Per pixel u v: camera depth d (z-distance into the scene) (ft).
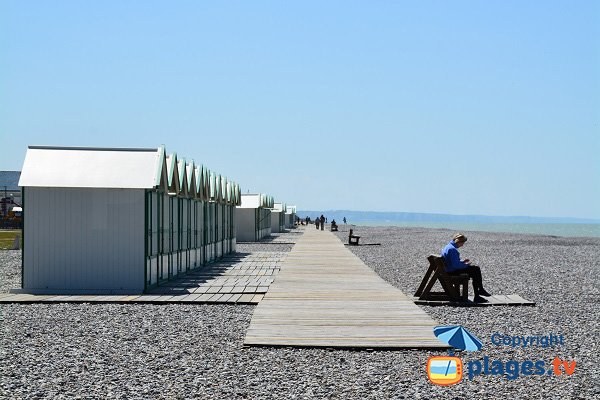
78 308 49.26
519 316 47.19
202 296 55.31
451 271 53.88
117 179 58.90
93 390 25.99
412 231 287.69
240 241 158.30
